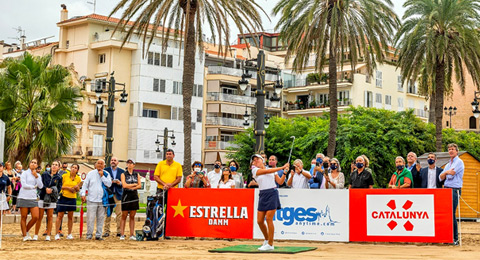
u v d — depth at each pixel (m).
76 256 13.75
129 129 70.75
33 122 38.53
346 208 17.00
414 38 39.88
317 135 51.00
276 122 58.97
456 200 16.52
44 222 27.08
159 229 18.14
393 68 85.12
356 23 34.56
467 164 33.50
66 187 18.55
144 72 70.94
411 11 40.44
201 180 19.45
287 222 17.42
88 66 71.31
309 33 35.25
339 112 79.44
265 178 14.76
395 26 35.47
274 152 56.25
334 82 35.91
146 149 70.75
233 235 17.88
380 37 35.31
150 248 15.72
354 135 48.53
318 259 13.08
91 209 18.52
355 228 16.89
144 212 38.19
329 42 35.97
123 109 70.38
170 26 32.09
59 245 16.58
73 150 64.88
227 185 18.83
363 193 16.91
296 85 84.81
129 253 14.45
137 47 71.12
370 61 35.47
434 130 50.28
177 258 13.32
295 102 83.81
